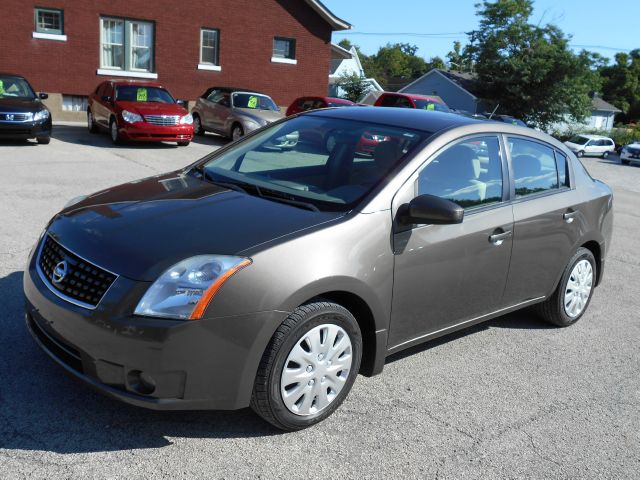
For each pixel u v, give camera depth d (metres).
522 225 4.18
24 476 2.63
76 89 20.64
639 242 8.92
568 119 46.91
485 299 4.09
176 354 2.72
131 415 3.16
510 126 4.38
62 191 8.59
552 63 39.81
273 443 3.05
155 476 2.72
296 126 4.29
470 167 3.91
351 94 39.62
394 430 3.29
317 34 24.81
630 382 4.17
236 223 3.12
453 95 47.56
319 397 3.16
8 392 3.25
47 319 2.97
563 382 4.07
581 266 4.96
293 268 2.93
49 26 19.97
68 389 3.33
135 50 21.55
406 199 3.48
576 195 4.78
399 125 3.98
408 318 3.58
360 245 3.21
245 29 23.27
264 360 2.91
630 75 77.62
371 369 3.48
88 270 2.92
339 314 3.13
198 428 3.11
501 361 4.30
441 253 3.62
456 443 3.23
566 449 3.28
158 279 2.76
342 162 3.73
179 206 3.34
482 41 42.91
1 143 12.98
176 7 21.77
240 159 4.11
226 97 17.36
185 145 15.40
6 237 6.02
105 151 13.19
